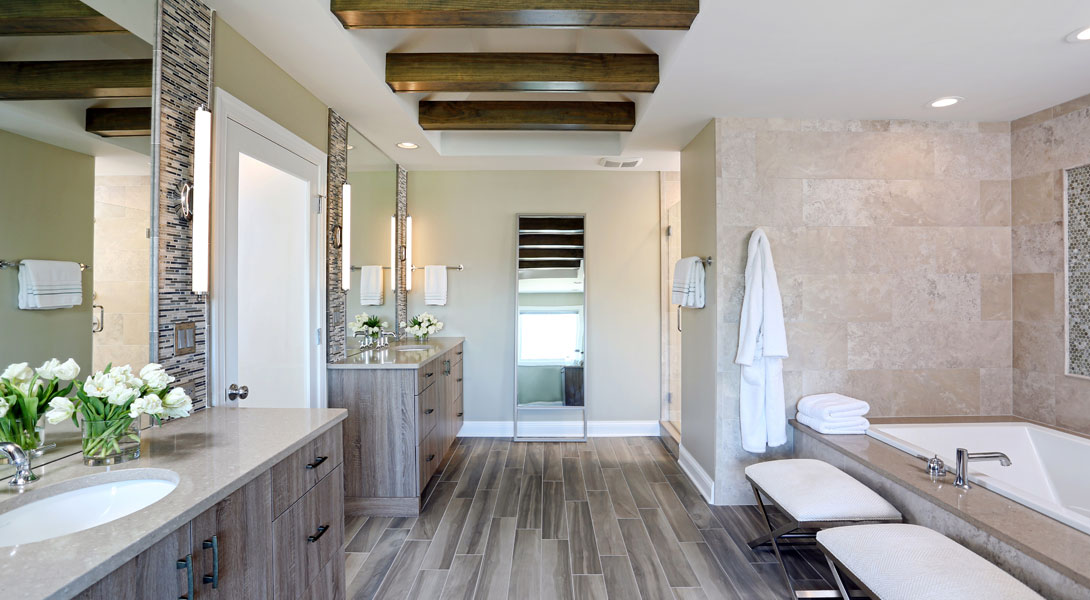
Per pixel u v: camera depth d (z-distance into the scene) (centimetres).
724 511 296
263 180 240
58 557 85
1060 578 146
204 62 182
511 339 452
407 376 285
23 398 122
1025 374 306
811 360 312
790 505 212
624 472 361
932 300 314
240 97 204
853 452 250
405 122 314
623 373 453
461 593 213
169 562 102
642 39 250
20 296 121
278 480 144
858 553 169
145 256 156
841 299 311
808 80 253
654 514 292
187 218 173
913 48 219
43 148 126
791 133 309
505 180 452
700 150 334
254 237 237
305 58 226
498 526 275
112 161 145
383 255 384
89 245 138
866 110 296
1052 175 289
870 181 311
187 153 173
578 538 262
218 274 191
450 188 451
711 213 315
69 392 130
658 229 452
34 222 124
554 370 448
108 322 145
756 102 283
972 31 204
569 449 415
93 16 138
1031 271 302
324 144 281
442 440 355
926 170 313
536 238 448
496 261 452
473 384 454
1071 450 262
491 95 329
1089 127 269
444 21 202
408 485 287
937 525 196
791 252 310
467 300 452
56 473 122
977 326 314
